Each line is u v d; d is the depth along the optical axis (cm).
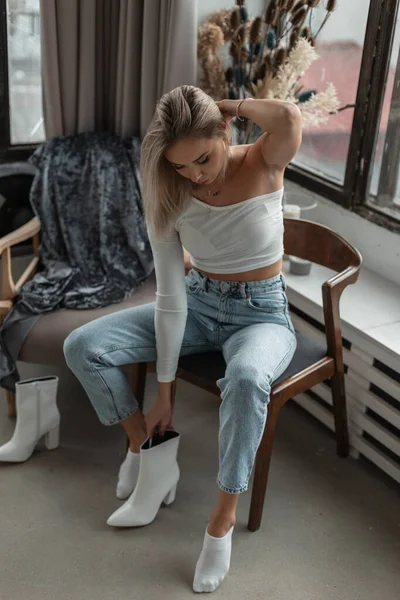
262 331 189
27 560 189
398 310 230
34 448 230
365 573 190
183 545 196
